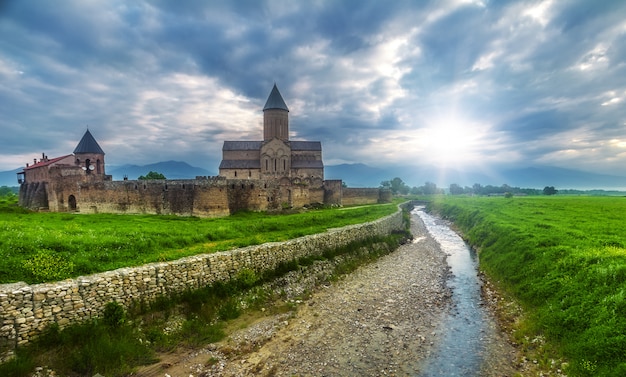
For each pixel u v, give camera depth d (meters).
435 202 111.62
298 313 21.41
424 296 25.02
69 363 13.54
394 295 25.22
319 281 27.27
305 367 15.52
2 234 19.97
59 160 78.75
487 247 36.25
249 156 98.19
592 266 19.12
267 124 98.19
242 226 33.81
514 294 22.47
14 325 13.34
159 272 18.42
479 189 189.38
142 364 14.86
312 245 30.39
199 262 20.42
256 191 53.88
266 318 20.23
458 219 68.00
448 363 15.88
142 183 52.06
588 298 16.81
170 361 15.31
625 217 42.03
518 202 72.81
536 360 15.22
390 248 42.12
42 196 68.81
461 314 21.56
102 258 19.39
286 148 91.19
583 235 27.73
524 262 25.42
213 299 19.98
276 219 40.03
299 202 64.25
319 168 94.31
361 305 23.16
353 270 31.89
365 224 41.84
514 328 18.62
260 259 24.45
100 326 15.23
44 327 14.03
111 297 16.34
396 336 18.61
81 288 15.36
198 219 44.09
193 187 49.06
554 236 28.00
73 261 17.66
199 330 17.61
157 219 42.25
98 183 54.94
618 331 13.70
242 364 15.56
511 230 34.84
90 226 30.78
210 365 15.31
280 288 24.16
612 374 12.26
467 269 32.88
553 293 19.33
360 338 18.38
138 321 16.69
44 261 16.88
